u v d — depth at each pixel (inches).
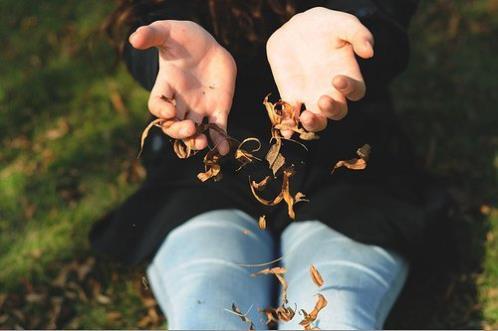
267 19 56.6
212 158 47.9
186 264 57.3
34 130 83.7
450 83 84.7
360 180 59.5
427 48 89.7
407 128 80.4
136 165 78.7
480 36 91.2
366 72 54.5
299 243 58.7
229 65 48.4
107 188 76.9
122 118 84.1
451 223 65.8
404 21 56.8
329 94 46.1
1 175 78.9
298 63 47.5
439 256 66.6
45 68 91.1
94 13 98.0
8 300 68.9
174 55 47.6
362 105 59.7
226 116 48.2
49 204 75.8
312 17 48.0
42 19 98.0
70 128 83.5
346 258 57.3
